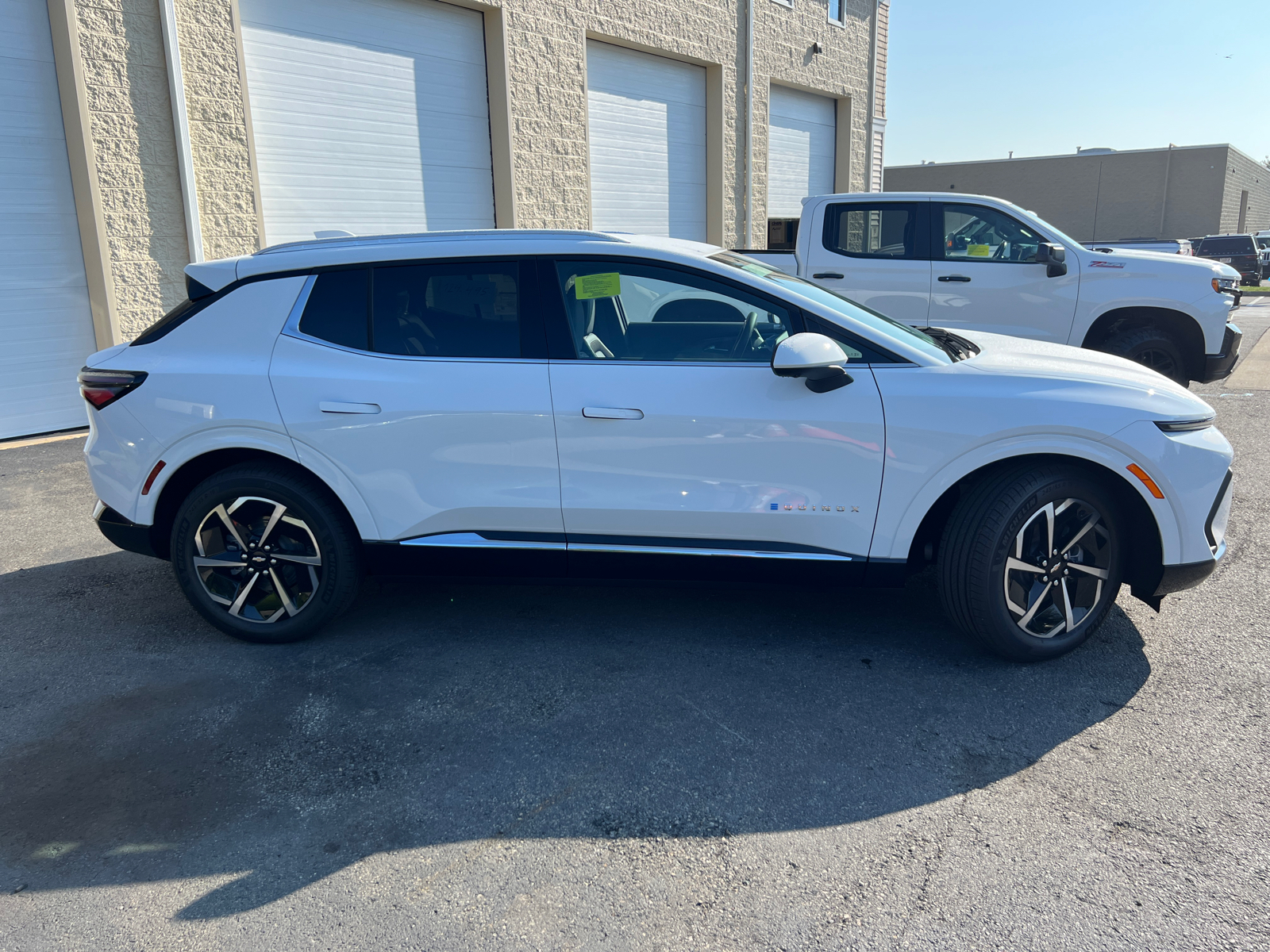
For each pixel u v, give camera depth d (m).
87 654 3.54
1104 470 3.17
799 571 3.31
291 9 8.49
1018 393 3.12
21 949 2.03
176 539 3.51
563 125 11.20
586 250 3.36
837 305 3.50
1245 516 5.02
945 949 1.99
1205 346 7.02
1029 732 2.88
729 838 2.39
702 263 3.31
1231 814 2.44
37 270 7.23
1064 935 2.02
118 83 7.29
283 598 3.51
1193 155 42.19
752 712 3.03
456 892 2.20
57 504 5.60
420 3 9.58
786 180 16.28
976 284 7.26
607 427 3.23
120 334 7.57
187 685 3.28
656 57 12.89
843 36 16.78
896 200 7.46
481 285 3.38
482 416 3.28
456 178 10.27
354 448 3.34
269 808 2.55
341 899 2.18
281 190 8.65
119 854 2.36
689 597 4.06
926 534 3.33
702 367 3.25
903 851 2.32
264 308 3.45
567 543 3.39
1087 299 7.08
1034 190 46.22
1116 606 3.86
